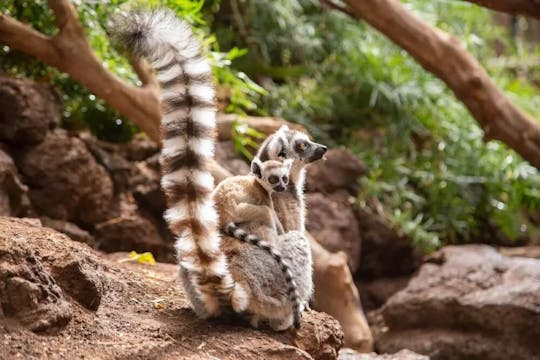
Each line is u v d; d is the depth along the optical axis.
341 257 10.04
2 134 8.82
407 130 13.66
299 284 5.75
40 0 9.55
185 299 6.20
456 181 13.43
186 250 5.20
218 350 5.15
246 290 5.49
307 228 11.27
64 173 9.11
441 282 10.88
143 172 10.05
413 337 10.56
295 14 14.43
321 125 13.63
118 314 5.53
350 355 8.02
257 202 5.91
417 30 10.23
